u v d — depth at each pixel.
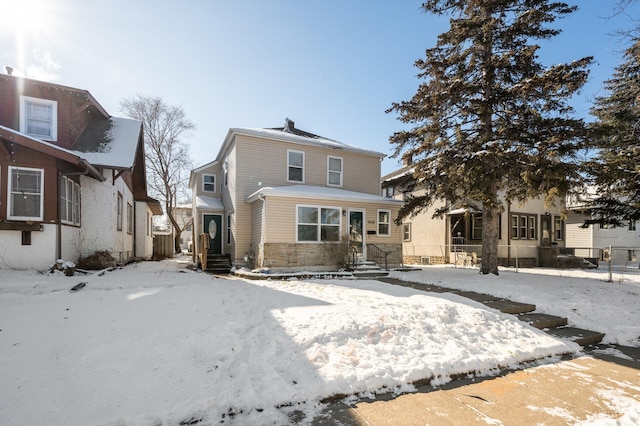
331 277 11.59
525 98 10.25
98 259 10.57
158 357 3.73
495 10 11.07
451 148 11.20
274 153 15.16
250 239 14.48
